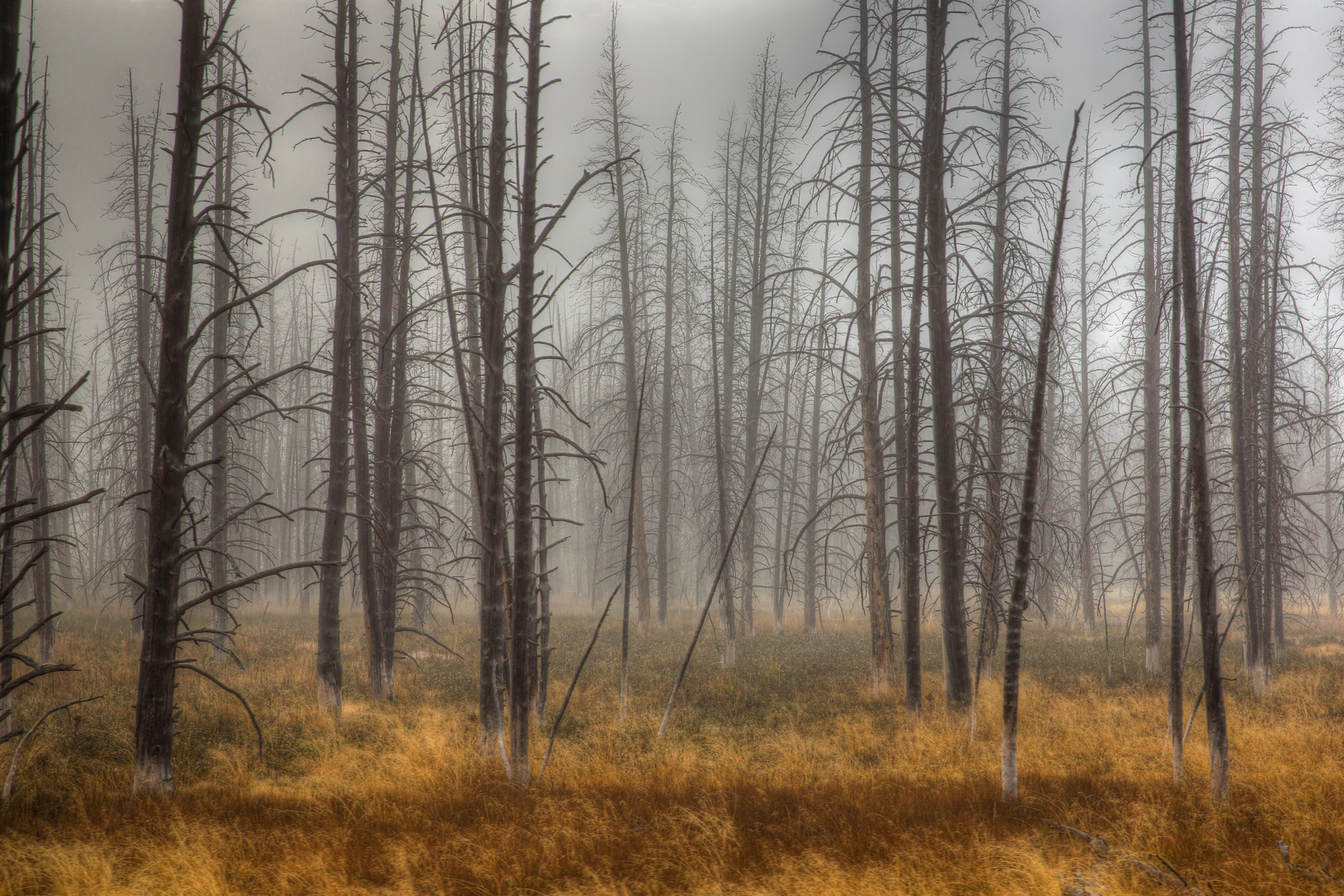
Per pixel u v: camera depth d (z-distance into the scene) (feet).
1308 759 30.76
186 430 26.91
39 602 44.55
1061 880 19.58
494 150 32.40
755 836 22.40
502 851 20.88
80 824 22.20
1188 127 26.91
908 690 40.75
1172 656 28.55
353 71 44.47
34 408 21.70
